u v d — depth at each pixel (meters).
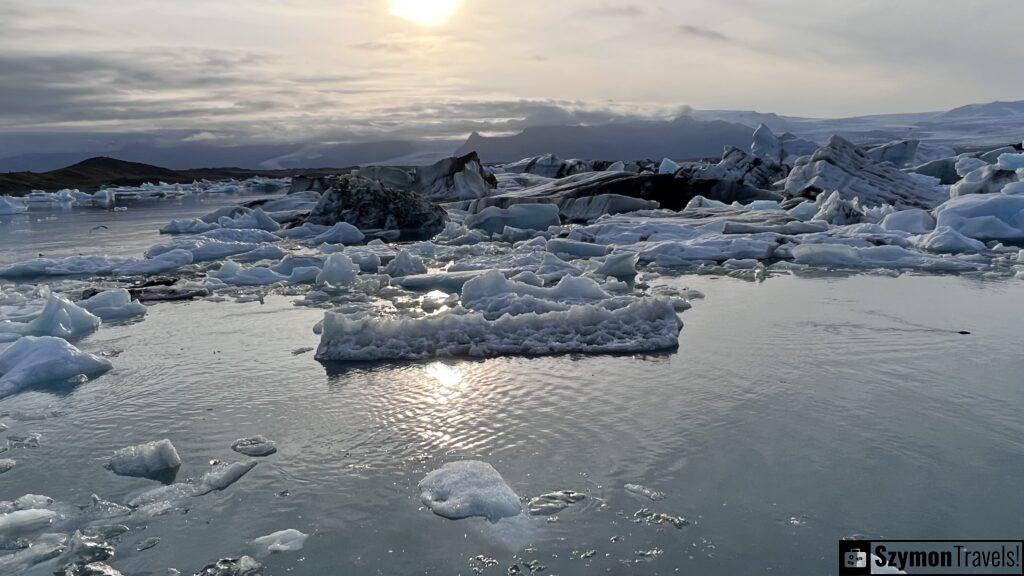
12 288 10.80
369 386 5.15
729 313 7.46
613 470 3.62
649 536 2.98
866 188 21.08
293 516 3.24
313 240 17.58
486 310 7.66
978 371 5.15
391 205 20.16
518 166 43.66
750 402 4.59
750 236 13.83
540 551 2.89
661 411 4.45
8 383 5.22
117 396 5.08
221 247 15.09
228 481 3.60
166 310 8.56
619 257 10.89
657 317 6.62
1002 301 7.80
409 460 3.82
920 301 7.91
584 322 6.45
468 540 2.99
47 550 2.99
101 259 13.39
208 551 2.97
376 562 2.84
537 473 3.60
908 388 4.80
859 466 3.60
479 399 4.79
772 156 45.91
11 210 33.44
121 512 3.33
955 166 28.09
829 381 4.98
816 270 10.85
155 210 33.53
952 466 3.57
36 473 3.81
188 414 4.65
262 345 6.56
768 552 2.84
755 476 3.51
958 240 12.80
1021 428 4.05
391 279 10.75
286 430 4.31
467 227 18.27
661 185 23.67
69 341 6.89
